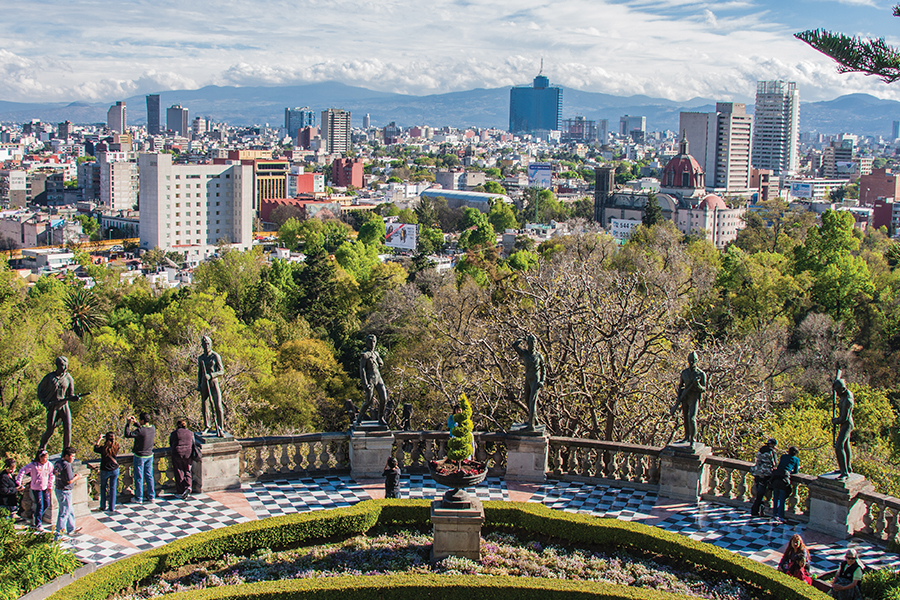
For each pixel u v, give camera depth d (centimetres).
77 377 6981
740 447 4731
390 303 10088
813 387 8119
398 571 2331
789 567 2281
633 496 2970
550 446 3198
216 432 3012
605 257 10706
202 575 2289
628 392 4294
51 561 2203
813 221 18975
